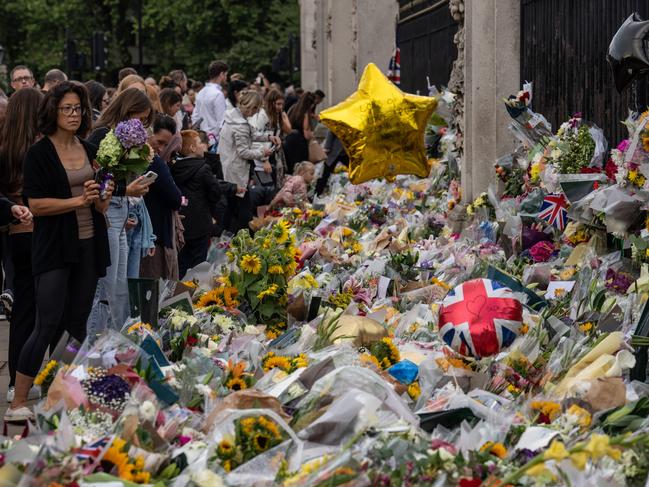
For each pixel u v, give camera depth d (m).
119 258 7.68
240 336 6.75
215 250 9.05
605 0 9.21
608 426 4.71
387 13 20.84
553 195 8.38
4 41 55.41
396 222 11.41
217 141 16.08
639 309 6.19
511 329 5.62
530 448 4.46
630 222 7.12
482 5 11.30
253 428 4.39
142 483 4.11
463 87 11.84
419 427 4.81
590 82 9.54
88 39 50.94
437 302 7.41
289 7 45.25
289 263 7.72
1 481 3.80
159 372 5.16
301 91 22.00
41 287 6.77
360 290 8.23
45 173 6.75
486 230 9.77
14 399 6.81
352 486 3.97
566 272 7.77
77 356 5.18
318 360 5.64
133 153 6.84
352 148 11.64
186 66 49.19
